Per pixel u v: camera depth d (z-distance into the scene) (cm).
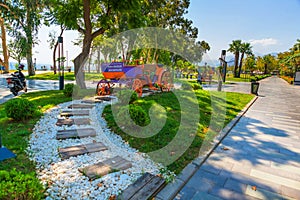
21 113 390
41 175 228
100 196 198
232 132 432
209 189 225
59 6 835
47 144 304
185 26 1762
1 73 2006
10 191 147
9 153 259
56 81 1435
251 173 262
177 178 238
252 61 4041
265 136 410
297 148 349
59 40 938
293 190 227
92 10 879
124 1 746
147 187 215
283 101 904
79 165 254
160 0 1427
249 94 1108
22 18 1455
